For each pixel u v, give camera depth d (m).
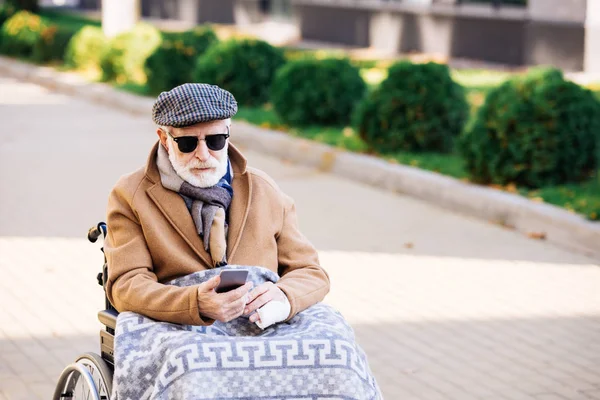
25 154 13.82
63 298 7.74
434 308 7.64
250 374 3.84
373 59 23.30
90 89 19.92
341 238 9.70
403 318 7.41
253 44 17.22
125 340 4.05
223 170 4.39
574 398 5.99
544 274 8.53
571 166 10.84
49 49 24.48
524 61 21.50
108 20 22.95
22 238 9.52
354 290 8.06
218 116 4.22
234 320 4.30
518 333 7.11
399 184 11.74
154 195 4.40
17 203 10.95
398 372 6.37
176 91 4.25
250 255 4.45
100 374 4.32
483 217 10.45
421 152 12.99
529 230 9.85
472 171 11.14
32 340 6.82
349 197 11.52
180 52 18.58
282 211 4.62
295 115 14.96
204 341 3.87
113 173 12.67
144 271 4.31
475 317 7.44
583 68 20.34
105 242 4.52
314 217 10.53
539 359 6.62
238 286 4.08
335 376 3.88
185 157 4.30
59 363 6.42
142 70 20.38
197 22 33.22
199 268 4.36
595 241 9.08
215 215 4.38
